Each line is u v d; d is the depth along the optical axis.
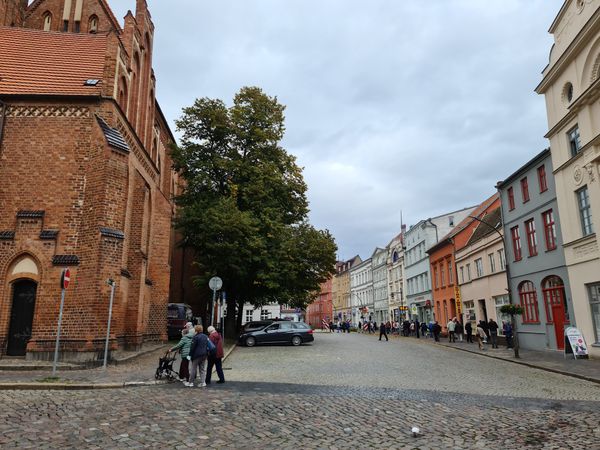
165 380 12.59
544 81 23.83
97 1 25.80
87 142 17.48
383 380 13.74
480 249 33.62
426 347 28.09
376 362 18.66
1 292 16.08
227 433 7.31
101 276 15.84
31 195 17.00
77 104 17.80
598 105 19.73
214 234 27.67
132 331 19.27
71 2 25.66
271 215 29.77
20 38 20.98
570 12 21.95
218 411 8.87
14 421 7.75
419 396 11.08
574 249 21.59
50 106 17.72
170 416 8.34
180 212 30.12
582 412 9.44
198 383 12.52
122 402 9.59
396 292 66.19
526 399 11.02
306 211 33.31
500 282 30.22
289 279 30.03
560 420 8.67
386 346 27.86
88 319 15.59
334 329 79.19
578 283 21.30
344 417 8.62
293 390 11.59
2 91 17.77
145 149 22.09
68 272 13.39
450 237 40.59
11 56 19.94
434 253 46.56
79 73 19.30
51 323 15.75
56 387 11.23
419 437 7.35
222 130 30.75
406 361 19.25
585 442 7.15
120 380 12.34
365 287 87.38
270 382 13.05
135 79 22.19
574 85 21.58
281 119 32.47
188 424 7.80
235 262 28.05
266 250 28.78
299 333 28.41
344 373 15.20
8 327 16.05
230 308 31.61
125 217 18.89
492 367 17.91
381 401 10.30
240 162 30.02
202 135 31.53
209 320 39.28
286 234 30.34
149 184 23.38
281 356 21.08
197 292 39.91
